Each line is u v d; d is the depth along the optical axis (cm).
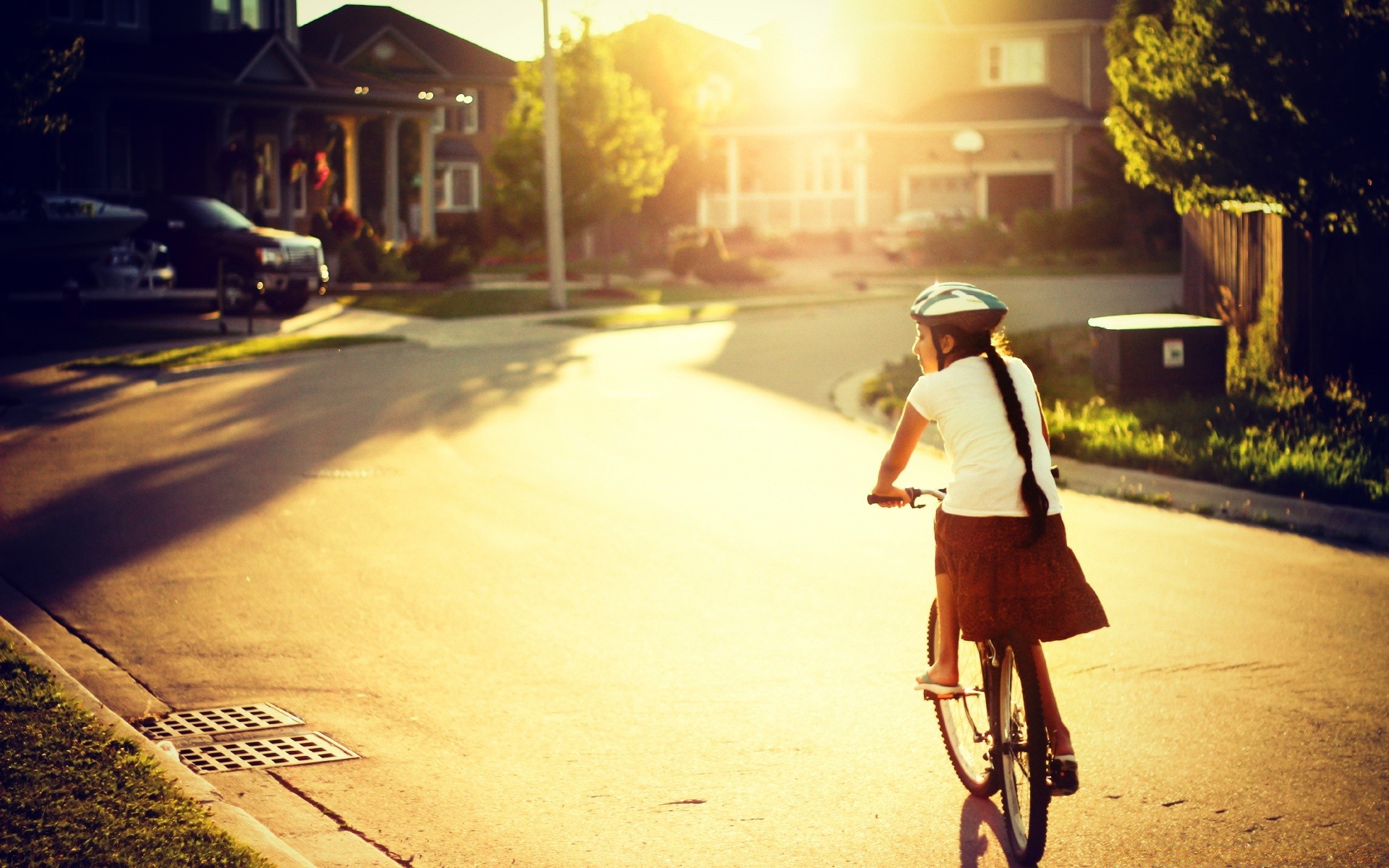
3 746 596
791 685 750
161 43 4100
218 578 982
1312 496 1226
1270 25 1495
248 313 3019
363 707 718
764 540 1111
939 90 6175
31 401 1881
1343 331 1761
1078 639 831
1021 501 522
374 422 1742
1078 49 6044
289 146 4075
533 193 4062
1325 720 686
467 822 572
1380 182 1509
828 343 2827
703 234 5622
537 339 2869
